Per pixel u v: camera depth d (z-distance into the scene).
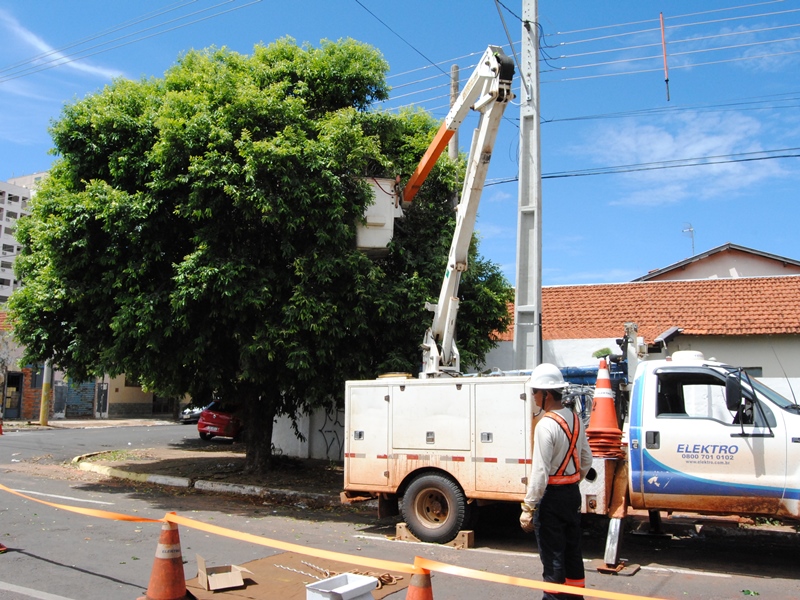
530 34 11.14
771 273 24.17
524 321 10.64
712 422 7.44
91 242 11.66
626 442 7.87
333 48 13.31
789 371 13.98
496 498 8.35
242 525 9.74
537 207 10.77
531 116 11.02
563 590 4.43
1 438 22.69
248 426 14.51
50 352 13.36
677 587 6.70
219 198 10.98
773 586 6.77
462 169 13.73
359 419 9.52
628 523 9.67
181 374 12.77
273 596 6.16
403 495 9.11
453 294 10.07
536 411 8.24
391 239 12.23
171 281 11.65
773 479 7.06
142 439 23.41
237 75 12.00
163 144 10.99
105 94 12.63
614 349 14.70
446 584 6.77
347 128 11.51
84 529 9.04
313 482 13.48
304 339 11.31
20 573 6.82
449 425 8.79
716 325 14.58
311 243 11.43
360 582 5.19
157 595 5.77
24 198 70.94
